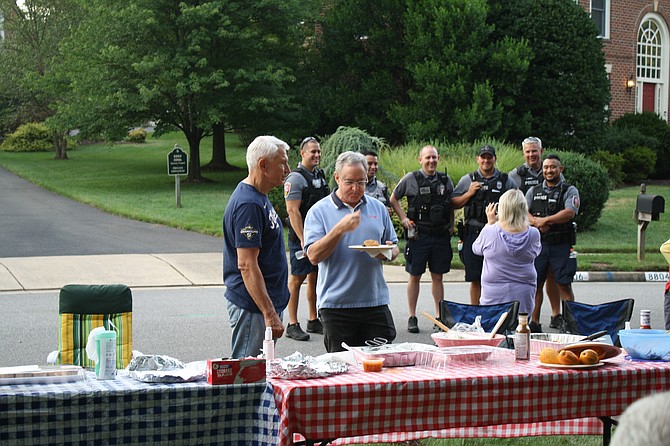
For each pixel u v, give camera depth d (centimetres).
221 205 2442
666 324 707
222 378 427
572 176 1994
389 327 629
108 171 3722
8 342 963
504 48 2766
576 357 482
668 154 3278
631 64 3644
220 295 1291
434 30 2852
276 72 2941
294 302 998
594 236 1977
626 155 3078
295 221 959
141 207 2391
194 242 1811
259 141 544
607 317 684
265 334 533
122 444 413
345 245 621
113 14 2870
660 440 159
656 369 494
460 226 1054
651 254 1712
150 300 1245
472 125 2669
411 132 2722
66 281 1388
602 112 2916
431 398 450
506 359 521
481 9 2773
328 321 623
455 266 1577
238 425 435
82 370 448
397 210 1055
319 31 3359
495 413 462
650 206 1599
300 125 3142
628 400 489
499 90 2825
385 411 441
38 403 399
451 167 2019
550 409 472
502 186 1036
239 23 3056
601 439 613
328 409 430
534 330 1023
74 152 4897
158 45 3020
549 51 2819
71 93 3300
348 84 3139
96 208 2473
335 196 627
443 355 498
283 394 423
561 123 2866
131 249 1708
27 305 1195
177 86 2856
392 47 2995
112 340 451
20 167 4031
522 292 822
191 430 425
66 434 404
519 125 2794
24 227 2044
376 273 627
